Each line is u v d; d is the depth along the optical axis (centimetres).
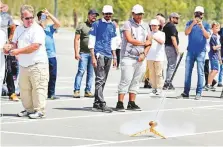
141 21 2297
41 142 1758
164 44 3155
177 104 2639
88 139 1816
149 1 16650
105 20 2336
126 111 2378
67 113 2303
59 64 4838
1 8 2391
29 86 2153
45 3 12688
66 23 17512
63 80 3641
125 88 2359
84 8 15488
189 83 2841
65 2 15775
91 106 2505
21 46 2095
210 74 3250
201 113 2392
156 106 2545
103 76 2356
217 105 2647
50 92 2712
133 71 2345
